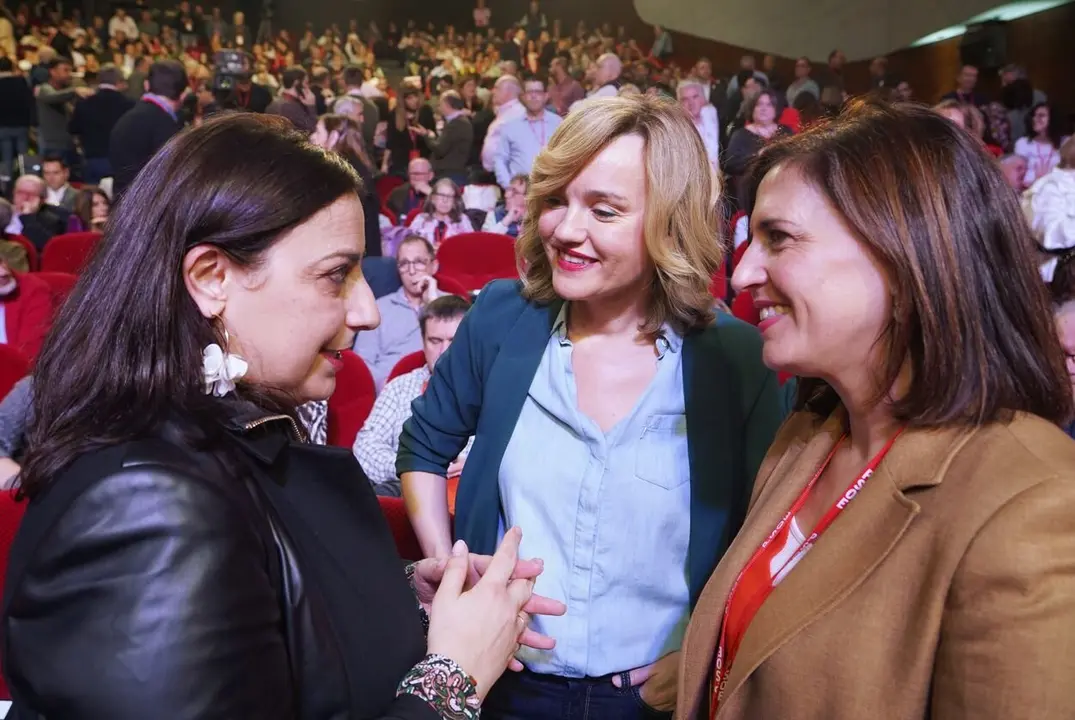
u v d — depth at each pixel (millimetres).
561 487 1112
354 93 9828
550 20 17609
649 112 1037
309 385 761
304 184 702
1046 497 622
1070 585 595
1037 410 707
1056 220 2000
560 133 1051
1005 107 7695
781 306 779
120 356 667
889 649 689
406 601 803
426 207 5492
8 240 4930
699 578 1101
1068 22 9789
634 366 1126
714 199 1071
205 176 687
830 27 12883
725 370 1120
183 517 598
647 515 1099
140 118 5188
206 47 16344
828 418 925
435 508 1254
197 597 579
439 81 13977
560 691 1130
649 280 1109
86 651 559
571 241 1033
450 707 740
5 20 13445
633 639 1114
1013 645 598
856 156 717
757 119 6785
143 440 642
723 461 1101
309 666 684
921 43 11812
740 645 794
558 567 1114
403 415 2604
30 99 8336
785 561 860
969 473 679
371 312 768
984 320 699
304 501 758
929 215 692
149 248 679
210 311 695
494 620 823
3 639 606
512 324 1199
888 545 705
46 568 583
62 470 636
